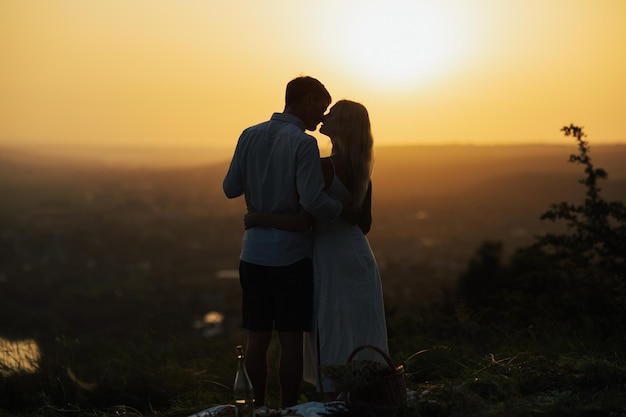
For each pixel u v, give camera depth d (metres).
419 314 8.53
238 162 4.57
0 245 134.25
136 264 113.81
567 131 8.86
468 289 13.93
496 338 7.22
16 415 6.40
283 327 4.48
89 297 75.31
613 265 8.33
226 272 101.50
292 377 4.49
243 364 4.12
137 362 7.97
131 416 5.71
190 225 151.38
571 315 7.64
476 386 4.40
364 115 4.50
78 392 6.98
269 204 4.48
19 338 8.48
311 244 4.56
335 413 4.11
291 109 4.52
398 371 4.17
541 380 4.50
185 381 7.29
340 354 4.46
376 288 4.61
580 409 3.91
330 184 4.43
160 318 9.34
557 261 8.72
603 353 5.51
